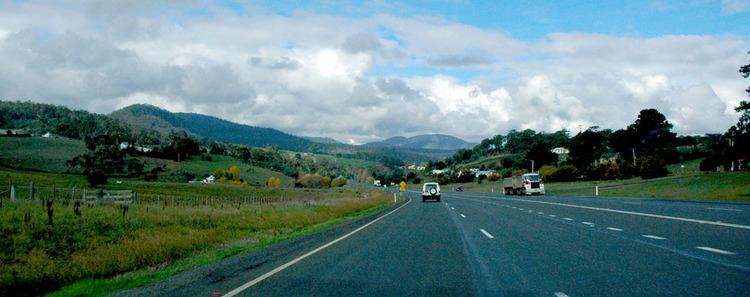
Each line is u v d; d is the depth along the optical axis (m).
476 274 9.91
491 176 144.38
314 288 8.80
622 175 93.94
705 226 17.42
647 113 123.06
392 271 10.41
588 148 122.81
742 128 62.72
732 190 44.59
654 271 9.69
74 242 15.62
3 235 15.16
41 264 11.83
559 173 109.06
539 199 51.12
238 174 137.62
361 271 10.47
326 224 25.75
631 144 123.75
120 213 22.61
